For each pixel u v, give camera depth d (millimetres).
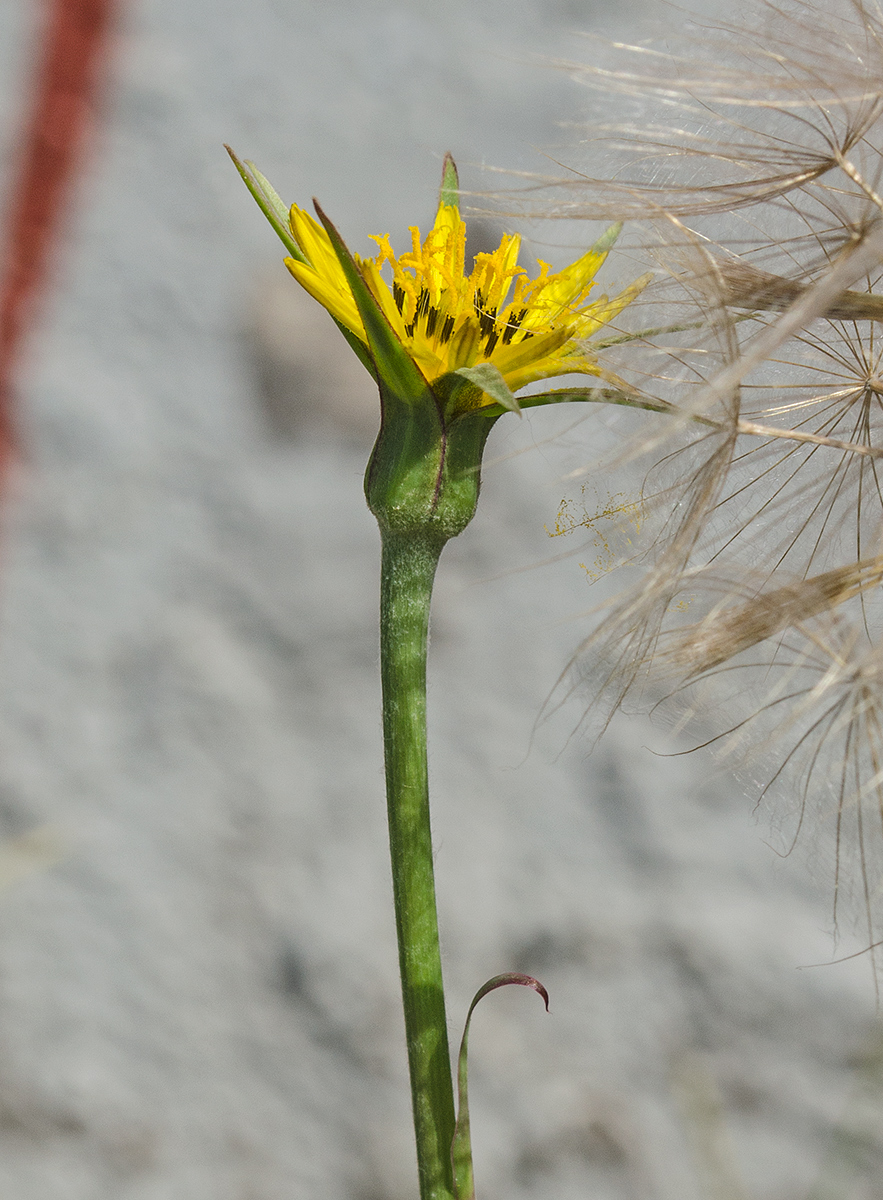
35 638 724
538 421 442
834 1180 659
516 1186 670
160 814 716
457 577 724
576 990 691
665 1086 681
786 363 429
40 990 703
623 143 421
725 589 408
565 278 417
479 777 709
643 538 419
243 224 750
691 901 699
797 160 416
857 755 406
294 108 751
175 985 706
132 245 746
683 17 428
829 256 413
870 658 404
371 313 402
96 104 749
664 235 410
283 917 707
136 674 725
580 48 441
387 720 408
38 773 713
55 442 732
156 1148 695
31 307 734
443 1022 406
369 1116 688
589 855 708
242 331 747
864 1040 676
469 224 534
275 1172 689
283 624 725
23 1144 695
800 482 428
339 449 744
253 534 732
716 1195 659
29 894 712
